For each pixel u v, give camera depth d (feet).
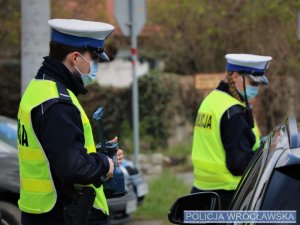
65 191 24.38
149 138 92.68
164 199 61.05
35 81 24.53
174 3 94.27
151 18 97.30
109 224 47.91
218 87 34.76
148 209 58.90
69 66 24.86
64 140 23.16
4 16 91.35
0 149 46.62
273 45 85.97
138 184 52.24
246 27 87.25
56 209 24.49
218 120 33.42
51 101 23.57
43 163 23.93
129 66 108.88
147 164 84.33
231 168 33.04
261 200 18.97
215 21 89.66
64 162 23.06
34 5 49.16
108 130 92.43
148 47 103.55
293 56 85.61
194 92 93.61
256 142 33.68
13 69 94.38
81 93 25.63
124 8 57.21
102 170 24.02
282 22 85.30
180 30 94.73
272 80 87.15
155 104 93.45
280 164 19.34
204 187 34.40
